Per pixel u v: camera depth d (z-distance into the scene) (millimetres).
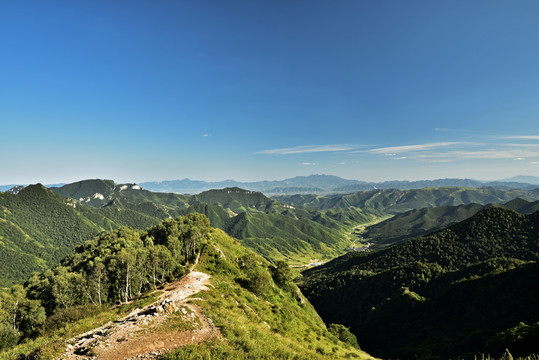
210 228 166625
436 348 89438
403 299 143250
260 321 47438
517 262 149500
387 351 107375
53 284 82000
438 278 167875
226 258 115125
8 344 52344
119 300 80750
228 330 32781
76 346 29047
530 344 47562
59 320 51344
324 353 47062
